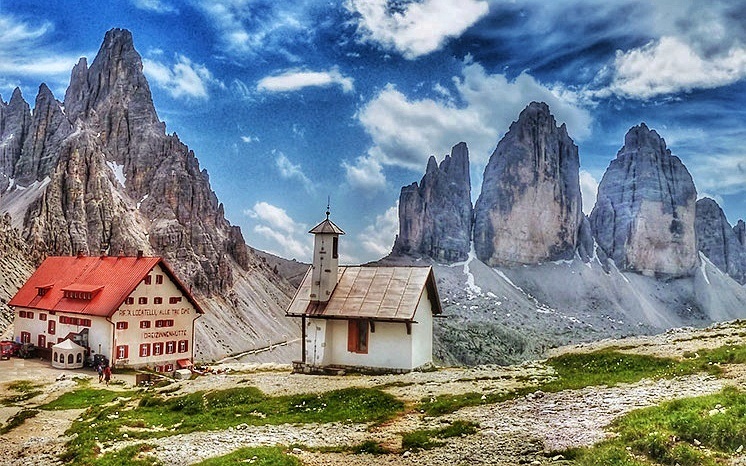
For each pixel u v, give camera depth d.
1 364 95.44
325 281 64.06
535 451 27.50
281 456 29.73
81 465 32.69
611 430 28.34
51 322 103.88
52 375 85.00
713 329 62.09
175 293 102.38
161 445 34.84
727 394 29.94
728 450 24.02
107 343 93.00
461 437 31.36
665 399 33.00
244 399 48.31
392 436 33.56
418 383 49.88
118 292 95.88
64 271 111.62
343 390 47.22
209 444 34.31
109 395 64.44
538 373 49.66
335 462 29.36
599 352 53.94
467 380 49.03
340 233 64.94
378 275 66.00
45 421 51.47
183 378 71.25
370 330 61.84
